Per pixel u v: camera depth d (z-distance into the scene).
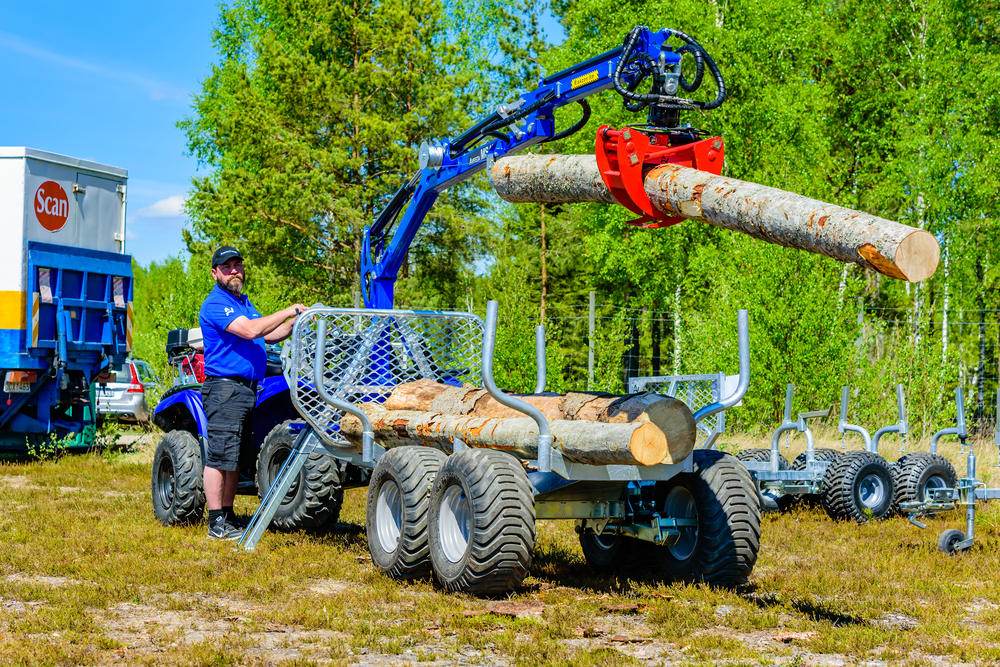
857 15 27.30
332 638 4.59
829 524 8.93
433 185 8.94
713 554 5.69
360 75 27.91
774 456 9.31
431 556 5.66
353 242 27.72
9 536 7.24
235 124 27.11
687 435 5.29
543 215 33.22
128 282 14.59
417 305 27.77
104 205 14.44
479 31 39.47
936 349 17.22
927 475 9.35
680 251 24.36
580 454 5.34
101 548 6.81
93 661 4.09
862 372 16.39
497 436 5.84
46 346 13.31
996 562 6.91
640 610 5.21
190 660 4.11
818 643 4.57
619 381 17.42
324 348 7.01
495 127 8.22
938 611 5.38
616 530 6.18
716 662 4.28
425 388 7.11
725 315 15.51
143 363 21.05
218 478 7.39
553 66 26.86
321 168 27.08
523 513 5.28
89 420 14.15
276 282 25.67
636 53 6.40
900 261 4.29
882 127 27.94
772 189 4.93
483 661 4.23
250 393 7.48
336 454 7.32
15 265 13.07
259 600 5.39
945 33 25.20
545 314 32.06
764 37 23.97
